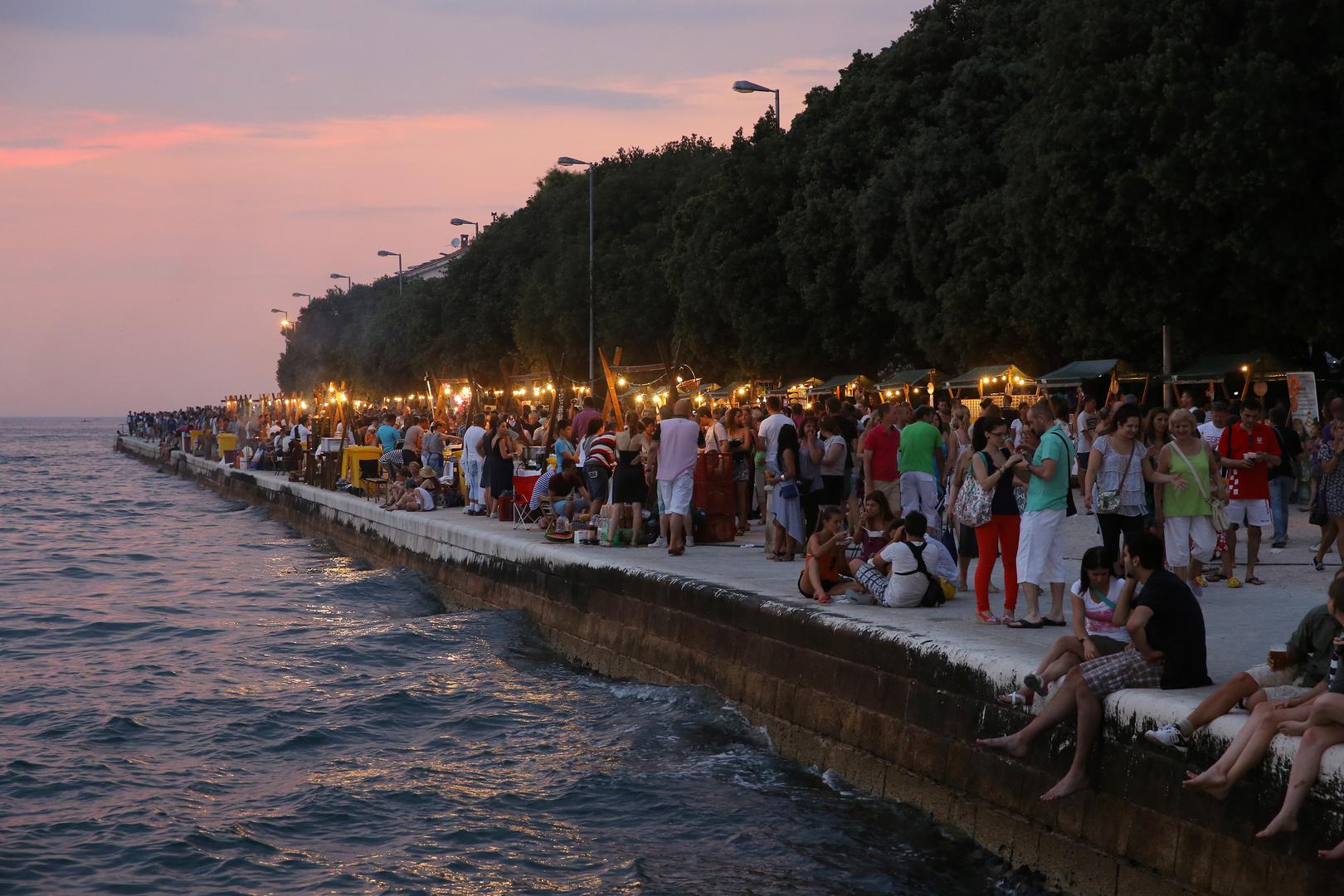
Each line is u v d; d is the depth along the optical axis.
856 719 11.30
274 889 9.20
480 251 91.44
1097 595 9.14
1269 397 32.94
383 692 15.41
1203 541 12.69
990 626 11.30
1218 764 7.41
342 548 31.72
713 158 67.62
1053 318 35.47
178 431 86.19
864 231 43.66
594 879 9.42
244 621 21.19
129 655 18.14
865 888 9.21
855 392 43.56
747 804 10.98
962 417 18.05
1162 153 31.30
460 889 9.23
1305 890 6.99
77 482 70.00
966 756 9.91
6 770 11.98
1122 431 12.30
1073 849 8.70
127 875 9.43
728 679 13.43
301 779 11.91
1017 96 41.22
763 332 50.59
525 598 19.36
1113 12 32.72
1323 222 30.17
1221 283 32.03
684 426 17.59
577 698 14.96
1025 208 34.88
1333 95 29.77
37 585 26.41
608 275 66.69
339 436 38.12
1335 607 7.36
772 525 16.81
